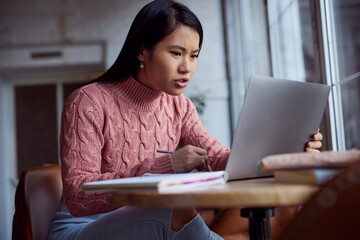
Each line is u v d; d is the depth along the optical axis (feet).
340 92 5.64
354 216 1.63
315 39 6.15
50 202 4.87
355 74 5.38
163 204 2.27
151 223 3.32
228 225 5.16
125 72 4.43
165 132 4.93
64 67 18.38
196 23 4.07
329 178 2.26
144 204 2.34
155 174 3.30
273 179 3.16
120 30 18.19
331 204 1.63
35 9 18.28
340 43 5.66
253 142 3.24
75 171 3.76
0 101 18.37
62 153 3.93
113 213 3.53
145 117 4.65
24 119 18.60
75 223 4.28
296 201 2.08
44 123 18.60
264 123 3.24
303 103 3.53
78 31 18.20
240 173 3.27
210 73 17.60
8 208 18.02
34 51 18.19
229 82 17.38
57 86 18.75
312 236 1.69
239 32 14.55
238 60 15.07
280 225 5.07
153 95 4.58
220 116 17.37
